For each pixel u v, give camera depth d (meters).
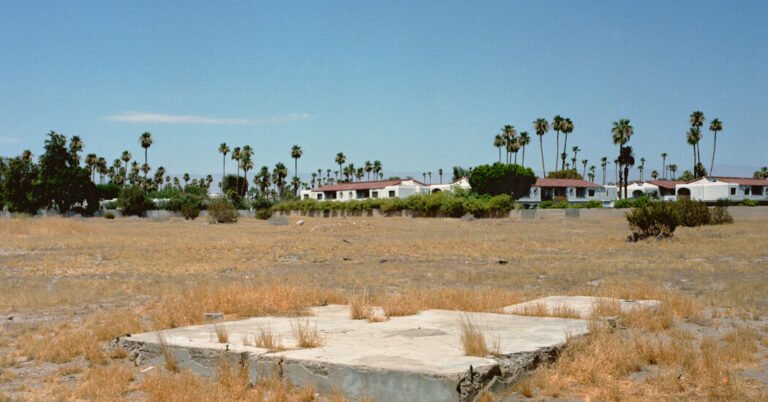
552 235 43.75
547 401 7.32
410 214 88.81
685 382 7.90
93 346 10.20
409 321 11.21
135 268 25.45
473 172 105.12
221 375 8.29
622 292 14.73
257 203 115.31
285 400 7.53
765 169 156.38
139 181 183.62
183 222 80.38
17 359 9.93
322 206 102.50
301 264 27.12
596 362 8.32
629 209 74.50
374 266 25.66
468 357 8.00
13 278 22.48
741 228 45.50
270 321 11.59
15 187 94.88
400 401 7.26
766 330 11.14
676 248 30.67
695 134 123.69
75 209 101.75
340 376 7.68
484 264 25.94
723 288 16.95
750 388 7.70
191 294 15.07
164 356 9.30
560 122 135.12
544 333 9.63
